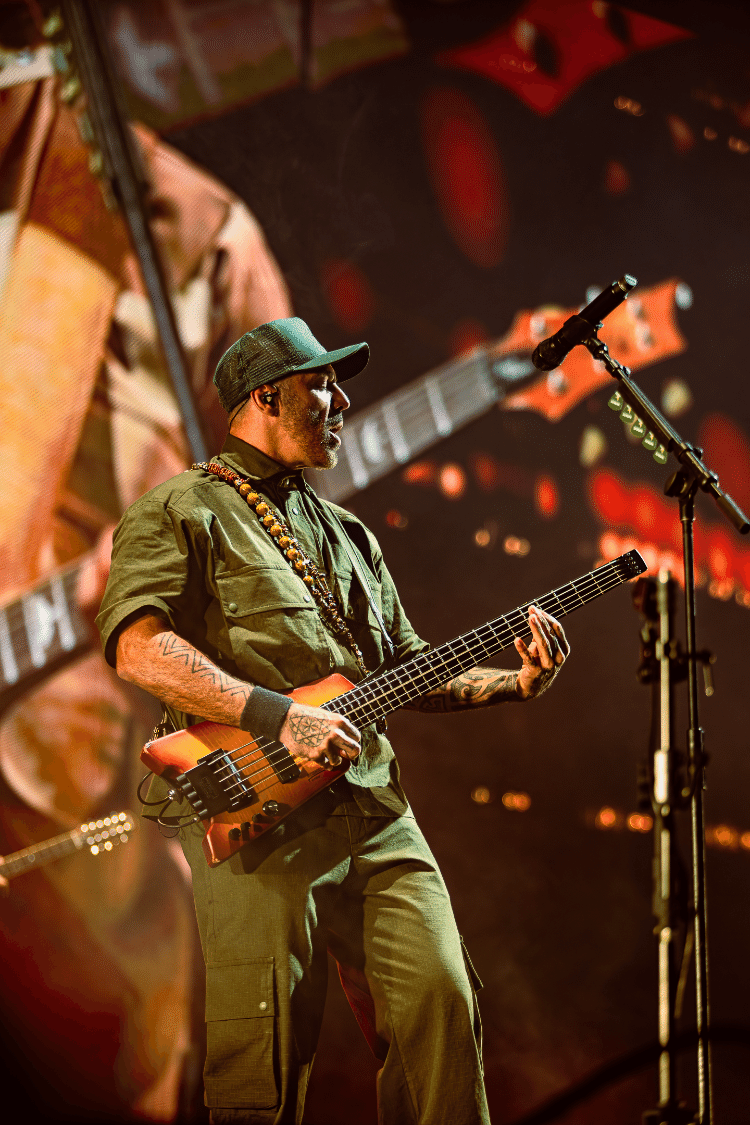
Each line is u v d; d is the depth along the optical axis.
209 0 11.12
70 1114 9.05
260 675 4.14
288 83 11.50
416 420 11.64
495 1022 11.02
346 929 4.31
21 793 9.40
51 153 10.13
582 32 12.82
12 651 9.54
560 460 12.39
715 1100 9.38
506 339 12.11
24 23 10.18
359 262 11.63
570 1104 9.59
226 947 3.94
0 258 9.84
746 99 13.14
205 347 10.56
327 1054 10.06
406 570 11.67
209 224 10.80
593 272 12.59
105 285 10.19
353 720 4.27
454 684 4.71
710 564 12.88
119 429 10.09
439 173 12.11
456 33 12.40
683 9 12.83
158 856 9.72
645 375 12.80
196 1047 9.51
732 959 11.62
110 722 9.76
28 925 9.23
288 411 4.50
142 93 10.66
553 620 4.40
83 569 9.84
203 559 4.21
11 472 9.66
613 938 11.59
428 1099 4.00
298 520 4.56
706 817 12.45
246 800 3.99
